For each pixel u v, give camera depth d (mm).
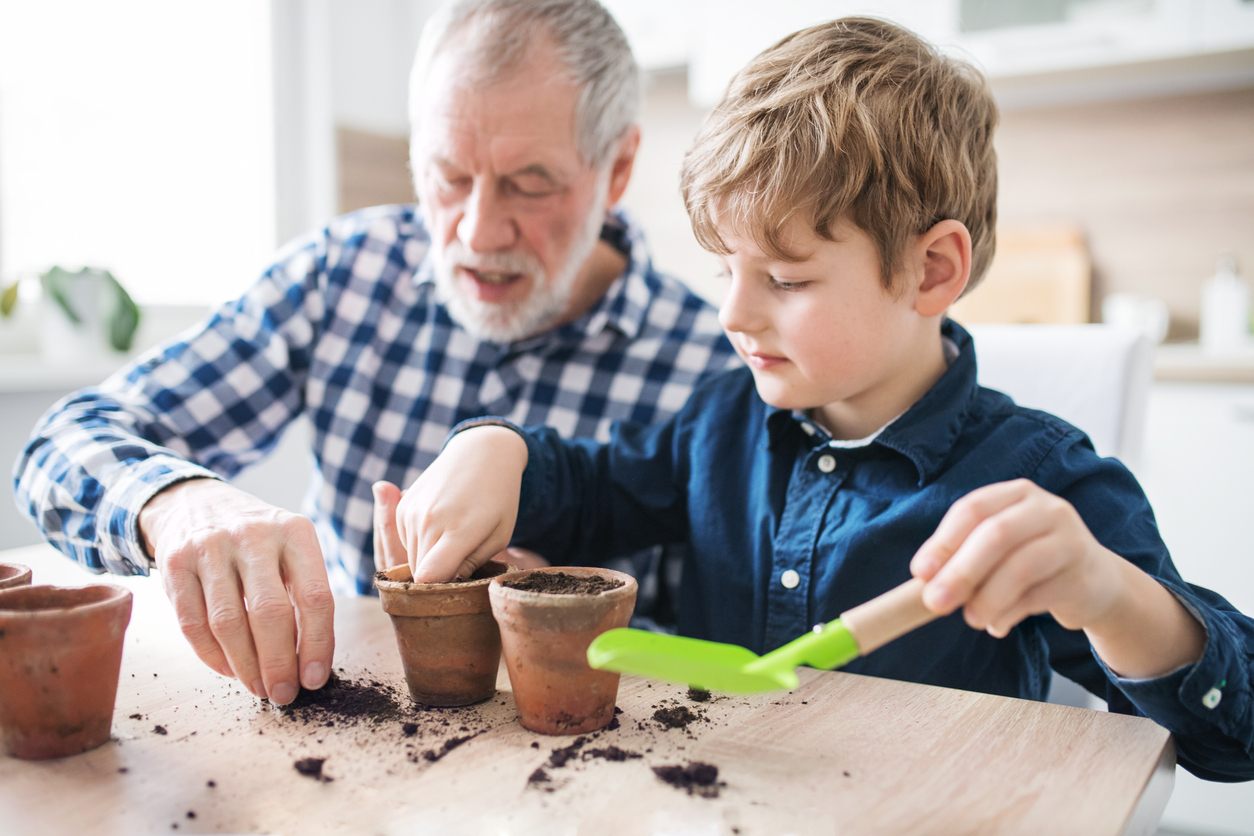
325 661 627
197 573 651
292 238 2523
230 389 1181
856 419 871
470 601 597
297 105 2510
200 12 2295
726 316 766
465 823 453
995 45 2295
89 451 857
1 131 1917
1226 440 2006
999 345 1140
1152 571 690
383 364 1220
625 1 2744
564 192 1043
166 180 2250
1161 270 2512
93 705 534
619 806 469
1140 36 2170
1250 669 623
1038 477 779
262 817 459
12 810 465
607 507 982
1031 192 2625
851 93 739
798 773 508
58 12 2006
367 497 1194
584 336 1180
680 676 474
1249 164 2400
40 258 2000
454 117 973
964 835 441
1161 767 539
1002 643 820
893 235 738
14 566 634
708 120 821
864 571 810
